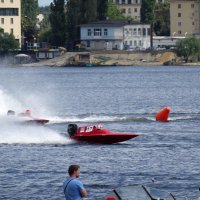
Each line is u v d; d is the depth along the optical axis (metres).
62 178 105.94
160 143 136.62
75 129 135.62
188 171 110.06
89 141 134.38
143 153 125.25
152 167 113.06
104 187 100.44
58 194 97.31
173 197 80.25
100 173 109.06
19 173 109.50
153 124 167.75
